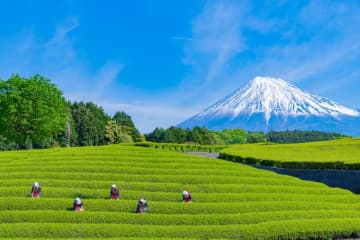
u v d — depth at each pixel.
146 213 29.81
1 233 24.94
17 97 80.75
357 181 46.78
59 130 89.94
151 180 38.88
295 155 59.34
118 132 155.75
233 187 38.16
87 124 147.00
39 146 117.81
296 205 34.16
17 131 84.00
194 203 32.44
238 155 61.28
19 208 29.89
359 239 28.86
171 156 50.00
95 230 26.14
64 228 25.95
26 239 23.36
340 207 35.09
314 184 43.59
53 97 85.69
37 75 85.81
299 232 28.16
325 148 66.69
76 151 50.34
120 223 28.52
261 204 33.38
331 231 28.77
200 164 46.56
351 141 75.44
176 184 37.31
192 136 172.38
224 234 27.16
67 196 32.97
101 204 30.86
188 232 26.92
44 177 37.41
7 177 36.84
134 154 49.31
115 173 40.09
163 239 24.52
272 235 27.64
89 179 38.06
